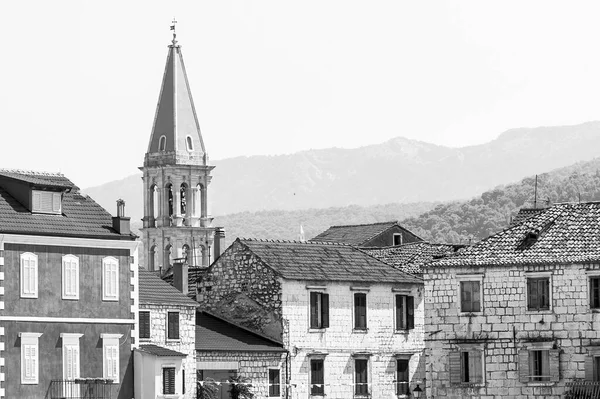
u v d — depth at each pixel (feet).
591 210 447.01
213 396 444.14
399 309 490.90
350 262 492.13
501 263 435.12
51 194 400.47
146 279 447.83
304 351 469.98
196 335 461.37
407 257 529.45
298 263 480.64
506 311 434.30
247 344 461.37
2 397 383.24
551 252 433.89
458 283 439.63
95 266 402.72
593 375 425.28
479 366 435.94
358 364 481.05
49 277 394.11
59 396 391.86
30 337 389.39
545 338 429.79
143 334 433.07
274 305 470.39
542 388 428.97
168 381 410.11
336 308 478.18
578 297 427.74
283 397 463.83
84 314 399.65
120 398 404.98
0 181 402.31
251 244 482.69
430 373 441.27
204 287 488.85
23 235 389.80
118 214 413.59
